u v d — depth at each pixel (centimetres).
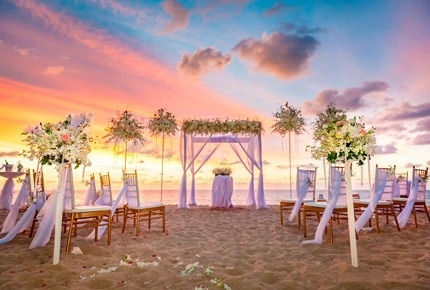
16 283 275
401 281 272
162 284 277
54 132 341
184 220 738
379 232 539
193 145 1116
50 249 401
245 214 861
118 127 1020
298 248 427
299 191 620
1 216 732
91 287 269
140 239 497
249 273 305
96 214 426
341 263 337
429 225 618
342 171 528
